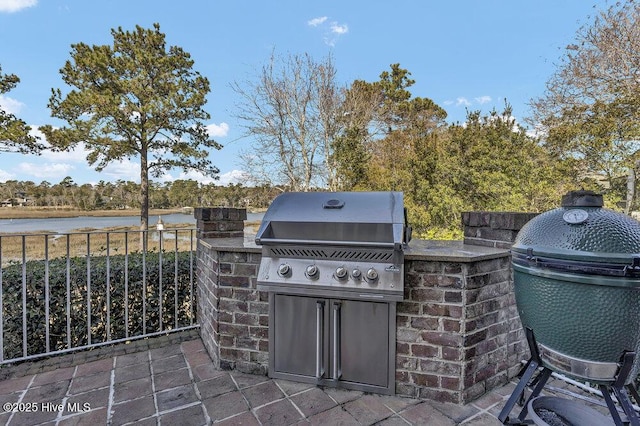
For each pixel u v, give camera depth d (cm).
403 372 225
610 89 721
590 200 158
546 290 153
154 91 1131
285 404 217
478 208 757
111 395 227
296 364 244
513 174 741
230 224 341
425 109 1474
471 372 219
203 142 1278
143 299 323
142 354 290
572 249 144
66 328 309
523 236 171
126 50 1141
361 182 999
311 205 234
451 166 804
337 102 1275
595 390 223
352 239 213
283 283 227
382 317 226
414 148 965
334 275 219
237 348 260
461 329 215
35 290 297
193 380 247
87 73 1077
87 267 296
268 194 1294
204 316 311
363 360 230
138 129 1128
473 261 214
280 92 1255
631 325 139
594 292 140
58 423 197
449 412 209
